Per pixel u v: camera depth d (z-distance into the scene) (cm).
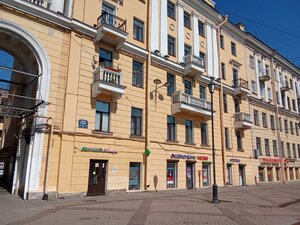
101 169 1470
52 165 1284
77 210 962
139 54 1780
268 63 3266
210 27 2447
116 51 1661
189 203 1188
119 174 1527
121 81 1559
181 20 2161
